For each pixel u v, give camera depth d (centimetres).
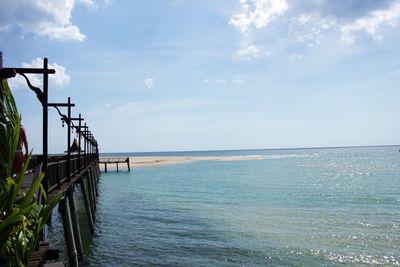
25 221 374
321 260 1443
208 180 4869
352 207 2677
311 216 2325
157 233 1881
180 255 1515
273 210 2559
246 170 6706
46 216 407
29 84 769
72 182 1283
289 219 2231
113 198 3241
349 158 11694
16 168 622
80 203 2903
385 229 1936
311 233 1859
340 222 2130
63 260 1432
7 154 393
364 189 3762
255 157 13812
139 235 1847
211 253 1544
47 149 817
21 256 367
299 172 6112
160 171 6619
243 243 1683
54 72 761
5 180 386
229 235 1831
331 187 3959
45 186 820
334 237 1775
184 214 2417
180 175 5719
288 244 1664
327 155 15200
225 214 2408
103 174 5994
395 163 8531
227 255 1516
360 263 1409
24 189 795
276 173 5938
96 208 2697
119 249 1602
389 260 1434
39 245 599
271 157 13512
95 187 3222
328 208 2639
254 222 2141
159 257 1493
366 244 1655
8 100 414
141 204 2875
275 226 2031
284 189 3806
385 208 2614
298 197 3222
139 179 5112
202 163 9462
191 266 1387
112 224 2117
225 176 5466
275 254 1522
